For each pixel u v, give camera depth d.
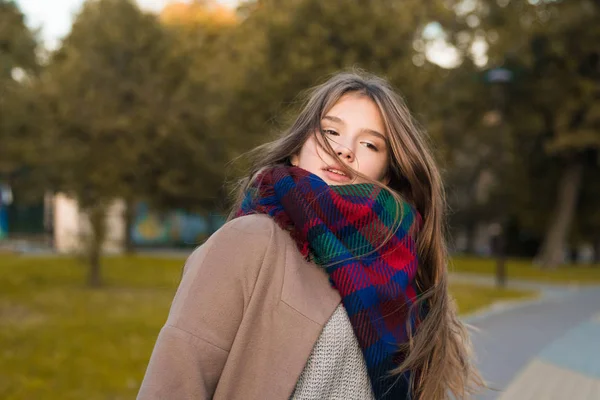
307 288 1.29
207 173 19.55
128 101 16.70
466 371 1.79
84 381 5.25
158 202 21.94
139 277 15.73
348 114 1.56
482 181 40.00
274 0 15.86
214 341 1.21
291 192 1.36
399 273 1.39
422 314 1.59
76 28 16.95
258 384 1.22
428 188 1.68
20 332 7.49
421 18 16.19
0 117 11.19
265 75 15.12
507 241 37.72
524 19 24.89
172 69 17.83
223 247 1.28
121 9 17.17
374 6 14.80
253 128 15.62
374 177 1.60
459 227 39.06
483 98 25.84
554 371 6.67
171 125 16.86
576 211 31.50
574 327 10.19
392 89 1.68
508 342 8.31
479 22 25.31
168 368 1.18
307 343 1.25
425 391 1.53
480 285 17.56
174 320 1.22
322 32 14.45
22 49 11.81
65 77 14.73
